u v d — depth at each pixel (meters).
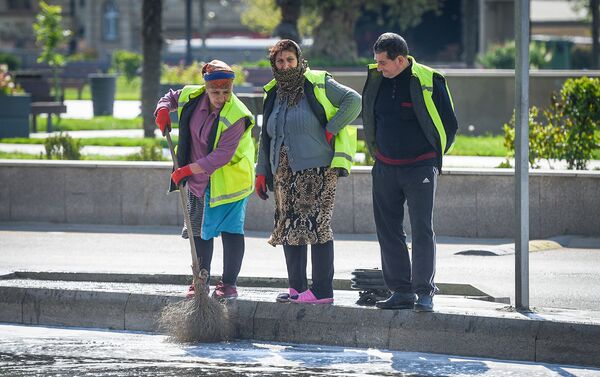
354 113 20.88
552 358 19.75
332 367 19.36
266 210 34.00
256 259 28.97
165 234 33.44
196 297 21.38
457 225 33.12
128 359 19.95
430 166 20.45
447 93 20.48
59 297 23.09
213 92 21.73
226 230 22.09
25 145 55.66
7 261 28.41
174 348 20.86
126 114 83.75
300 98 21.22
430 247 20.48
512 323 20.02
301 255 21.64
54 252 30.03
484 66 113.50
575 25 174.88
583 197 32.50
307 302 21.47
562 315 20.62
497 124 61.72
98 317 22.80
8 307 23.36
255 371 19.08
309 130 21.11
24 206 35.72
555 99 40.44
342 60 106.19
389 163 20.59
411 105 20.36
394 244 20.98
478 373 18.95
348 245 31.69
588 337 19.55
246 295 22.70
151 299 22.50
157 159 41.62
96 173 35.19
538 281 26.41
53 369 19.27
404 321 20.66
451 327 20.34
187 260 28.83
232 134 21.80
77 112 86.44
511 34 143.38
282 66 21.08
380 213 20.95
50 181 35.53
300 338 21.28
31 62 174.38
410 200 20.45
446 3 186.75
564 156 38.78
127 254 29.78
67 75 143.62
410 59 20.48
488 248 30.66
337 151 21.12
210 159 21.64
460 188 33.00
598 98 38.59
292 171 21.19
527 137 21.12
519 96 21.08
